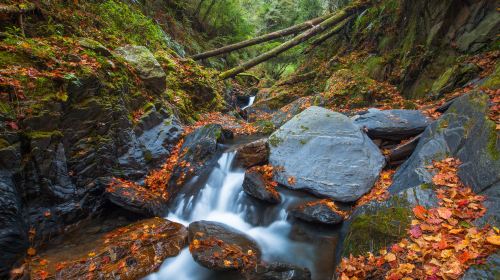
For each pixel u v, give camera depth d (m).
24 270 3.95
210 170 6.55
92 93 5.66
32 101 4.76
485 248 3.05
